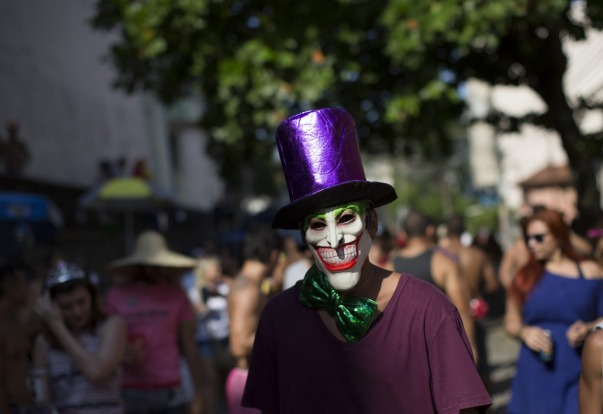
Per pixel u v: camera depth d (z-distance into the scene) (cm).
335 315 239
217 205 2633
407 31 945
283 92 1002
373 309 236
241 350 490
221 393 807
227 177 1240
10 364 434
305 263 598
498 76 1102
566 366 438
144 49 1063
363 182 235
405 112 1031
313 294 244
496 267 1093
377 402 234
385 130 1186
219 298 789
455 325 237
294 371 244
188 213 2452
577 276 451
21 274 540
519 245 711
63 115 1571
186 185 2689
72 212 1480
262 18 1025
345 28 1025
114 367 439
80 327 446
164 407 535
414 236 550
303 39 1001
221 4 1015
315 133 239
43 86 1483
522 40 1016
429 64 1020
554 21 953
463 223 874
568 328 443
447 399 230
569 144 1052
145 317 542
